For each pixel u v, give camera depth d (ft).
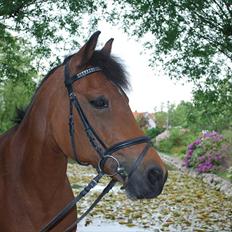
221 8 31.24
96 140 9.36
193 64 33.37
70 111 9.64
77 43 32.50
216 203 40.01
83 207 34.78
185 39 32.83
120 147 9.16
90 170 73.61
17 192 10.52
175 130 128.77
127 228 27.32
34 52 33.42
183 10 31.37
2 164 11.09
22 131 11.07
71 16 31.81
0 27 32.53
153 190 8.95
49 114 10.28
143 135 9.38
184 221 30.19
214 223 29.91
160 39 32.91
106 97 9.43
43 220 10.47
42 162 10.39
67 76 9.91
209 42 33.01
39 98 10.67
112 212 33.19
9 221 10.43
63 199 10.84
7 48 36.17
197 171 70.90
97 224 28.22
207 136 76.33
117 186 50.78
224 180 55.52
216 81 33.65
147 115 190.39
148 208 35.99
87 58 9.69
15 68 36.73
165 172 9.11
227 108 34.81
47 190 10.44
